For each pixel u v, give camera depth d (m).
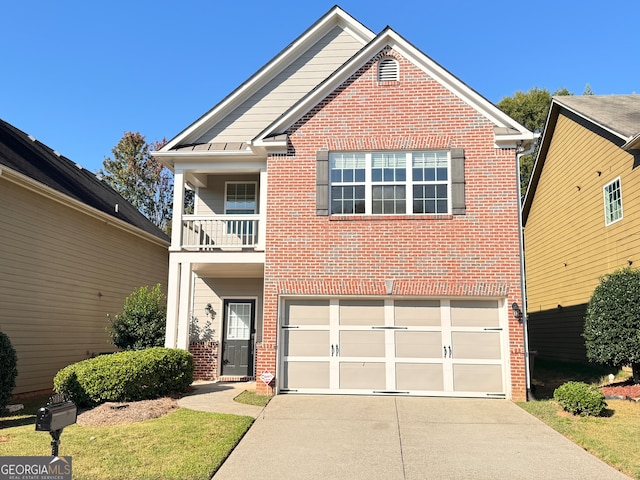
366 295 11.48
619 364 11.32
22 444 7.41
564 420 8.98
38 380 13.32
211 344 14.53
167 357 10.88
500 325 11.32
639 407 9.77
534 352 12.99
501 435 8.23
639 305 11.03
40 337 13.46
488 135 11.73
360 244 11.64
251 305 14.83
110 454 7.00
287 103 14.88
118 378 10.03
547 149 20.55
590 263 16.31
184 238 13.33
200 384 12.98
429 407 10.14
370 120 12.07
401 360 11.38
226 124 14.72
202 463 6.68
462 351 11.30
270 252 11.78
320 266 11.64
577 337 17.33
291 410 9.83
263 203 12.85
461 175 11.62
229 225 14.63
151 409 9.42
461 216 11.50
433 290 11.34
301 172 12.03
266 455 7.21
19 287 12.73
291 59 15.11
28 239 13.12
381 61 12.28
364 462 6.95
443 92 11.98
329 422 8.98
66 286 14.68
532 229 22.78
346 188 11.98
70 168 18.83
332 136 12.10
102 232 16.77
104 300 16.73
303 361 11.52
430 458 7.11
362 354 11.47
